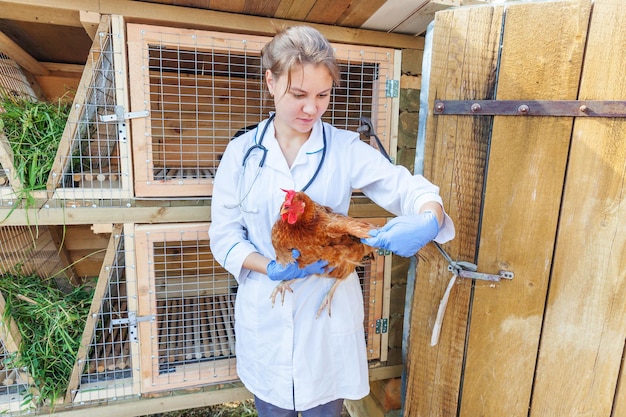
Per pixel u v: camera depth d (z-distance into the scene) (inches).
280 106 36.7
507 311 49.1
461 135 48.3
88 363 55.6
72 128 48.4
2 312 52.5
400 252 32.9
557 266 46.8
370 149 42.6
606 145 43.3
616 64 41.8
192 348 61.7
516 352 49.4
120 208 50.8
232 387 59.6
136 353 54.7
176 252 75.7
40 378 53.7
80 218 49.8
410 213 39.4
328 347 42.5
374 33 57.2
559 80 43.8
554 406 48.9
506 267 48.3
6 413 53.1
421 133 51.1
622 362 46.1
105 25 46.8
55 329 56.4
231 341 62.7
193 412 77.0
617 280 45.0
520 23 44.2
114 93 50.7
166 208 52.5
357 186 42.8
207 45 49.9
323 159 41.1
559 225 46.1
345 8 49.3
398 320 65.6
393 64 57.4
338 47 54.3
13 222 48.1
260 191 40.9
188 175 59.1
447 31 47.1
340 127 68.3
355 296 44.3
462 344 51.5
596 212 44.7
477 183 48.3
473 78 46.9
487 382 51.0
